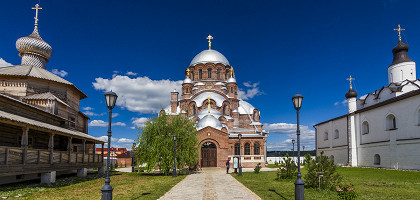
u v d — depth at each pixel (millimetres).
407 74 41812
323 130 52969
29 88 26859
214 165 42906
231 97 58406
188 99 58125
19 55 31609
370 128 38156
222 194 14852
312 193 15125
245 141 46062
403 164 30844
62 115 28141
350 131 42250
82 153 25062
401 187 17547
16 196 14180
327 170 16766
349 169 34531
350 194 12508
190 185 19078
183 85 59812
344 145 43938
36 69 28891
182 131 30281
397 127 32219
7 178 18797
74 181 21938
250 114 61031
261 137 45906
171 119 31047
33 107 22000
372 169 33031
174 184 19828
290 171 22969
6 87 26391
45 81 27953
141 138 29359
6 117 14562
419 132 28688
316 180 16609
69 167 22188
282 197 13773
